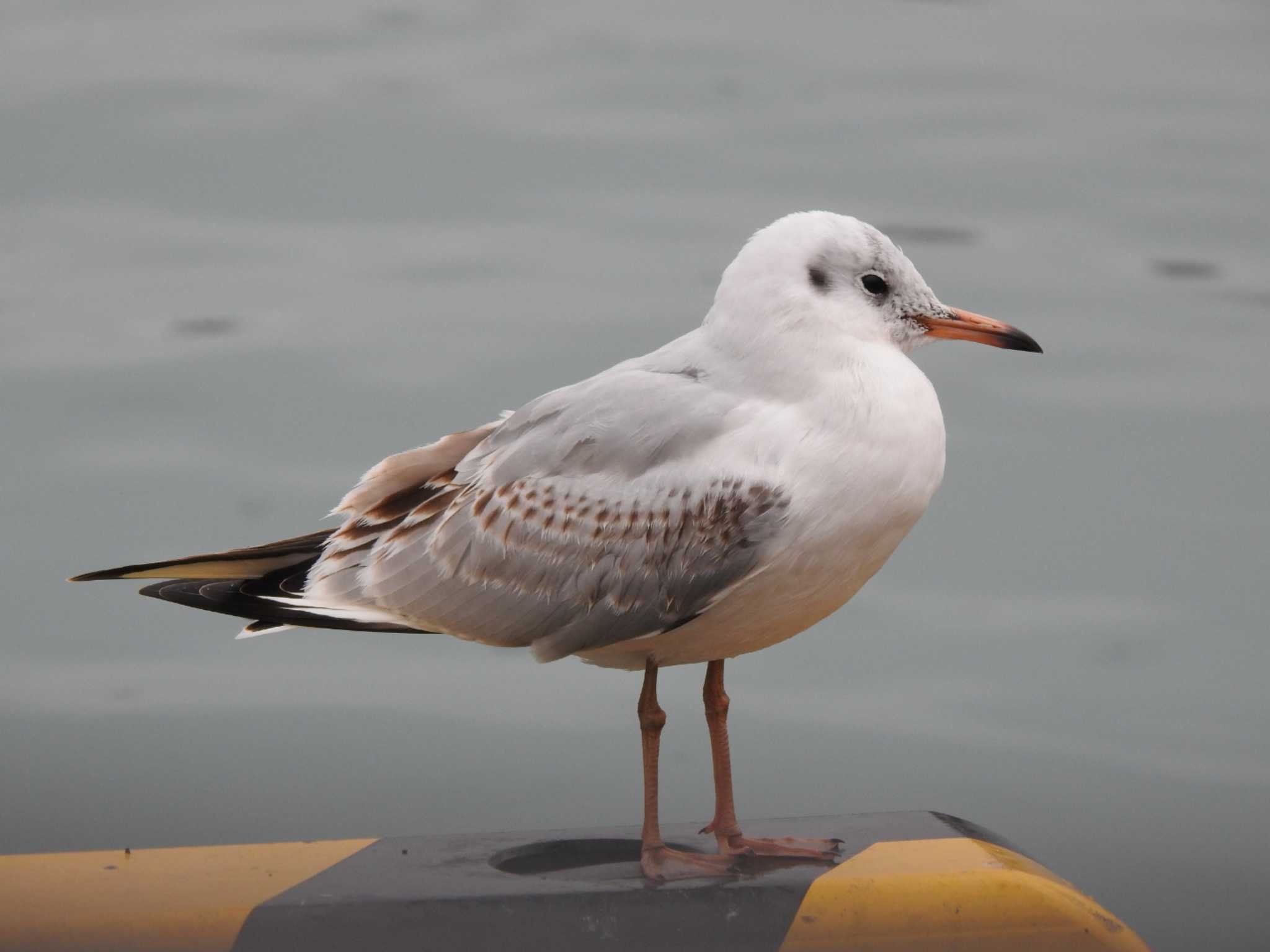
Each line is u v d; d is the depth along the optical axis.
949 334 9.31
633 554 9.08
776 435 8.82
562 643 9.45
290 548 10.20
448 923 8.60
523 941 8.60
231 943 8.56
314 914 8.62
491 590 9.52
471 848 9.66
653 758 9.38
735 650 9.47
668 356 9.48
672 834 9.87
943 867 9.00
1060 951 8.72
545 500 9.34
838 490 8.73
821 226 9.12
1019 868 9.09
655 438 9.06
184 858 9.55
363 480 10.19
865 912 8.73
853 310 9.02
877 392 8.80
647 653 9.52
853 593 9.31
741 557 8.84
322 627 9.81
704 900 8.71
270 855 9.57
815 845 9.40
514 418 9.82
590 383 9.55
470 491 9.66
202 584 10.01
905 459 8.79
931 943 8.67
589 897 8.71
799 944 8.61
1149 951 8.77
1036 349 9.26
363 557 9.96
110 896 8.91
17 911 8.73
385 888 8.90
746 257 9.16
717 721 9.59
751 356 9.03
